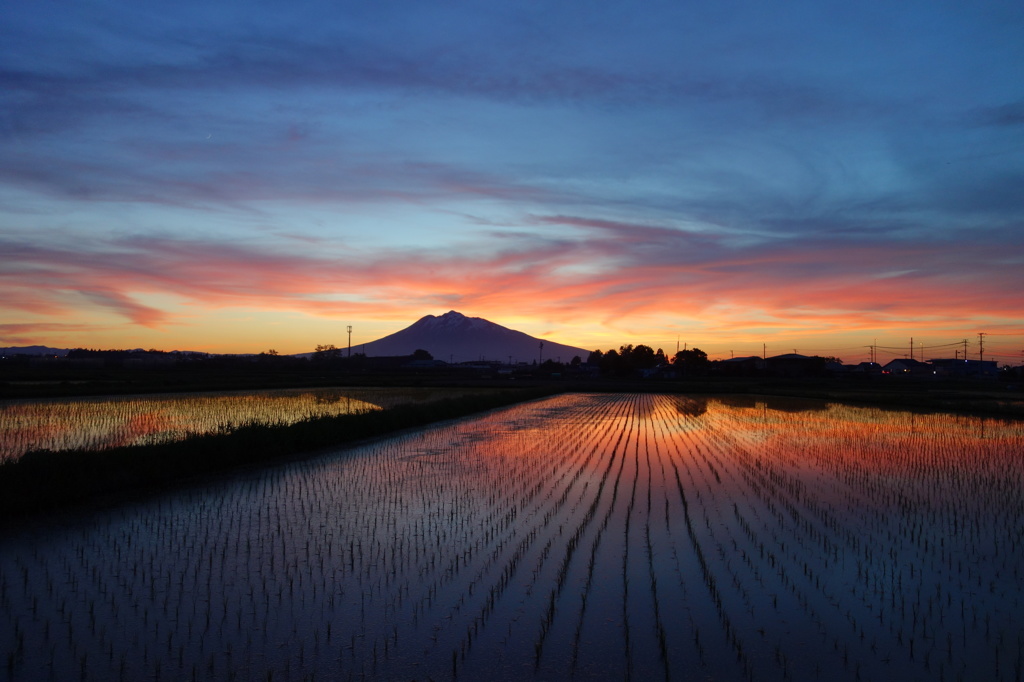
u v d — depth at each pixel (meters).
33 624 6.58
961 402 41.56
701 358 140.00
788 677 5.61
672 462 17.33
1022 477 15.16
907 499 12.65
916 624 6.72
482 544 9.33
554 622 6.63
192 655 5.92
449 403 33.03
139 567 8.31
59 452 13.44
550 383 81.12
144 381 56.84
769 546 9.34
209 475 15.22
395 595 7.34
